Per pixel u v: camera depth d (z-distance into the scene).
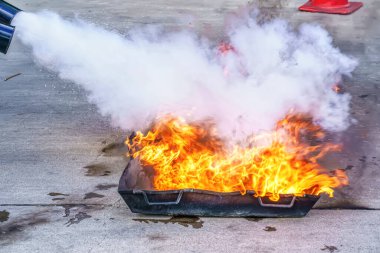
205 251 2.83
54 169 3.88
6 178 3.76
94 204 3.37
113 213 3.24
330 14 8.20
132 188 3.22
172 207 3.06
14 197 3.48
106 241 2.96
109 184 3.63
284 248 2.83
